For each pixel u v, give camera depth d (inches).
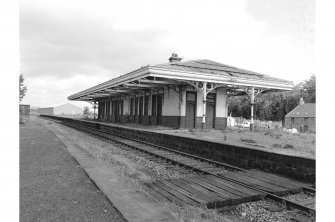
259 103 1905.8
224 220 186.1
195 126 882.8
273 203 229.8
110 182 231.8
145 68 715.4
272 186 268.7
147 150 507.8
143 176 297.6
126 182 234.4
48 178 245.6
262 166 372.8
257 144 506.9
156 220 155.3
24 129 850.8
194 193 232.5
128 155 470.0
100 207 175.9
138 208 172.6
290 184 277.1
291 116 1758.1
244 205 224.8
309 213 207.9
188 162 413.7
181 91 860.6
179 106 860.0
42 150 411.8
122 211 166.7
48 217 158.2
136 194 201.2
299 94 1854.1
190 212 185.3
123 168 323.9
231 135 653.3
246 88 876.0
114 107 1546.5
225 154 440.1
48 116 2652.6
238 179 295.4
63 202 183.6
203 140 490.3
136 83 893.2
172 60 1026.1
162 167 371.6
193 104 889.5
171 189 245.1
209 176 297.6
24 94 1115.9
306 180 314.0
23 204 178.4
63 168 288.2
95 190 212.8
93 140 697.0
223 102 947.3
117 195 197.3
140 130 733.9
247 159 398.0
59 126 1211.9
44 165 302.0
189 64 892.6
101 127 1083.3
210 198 218.7
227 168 374.3
